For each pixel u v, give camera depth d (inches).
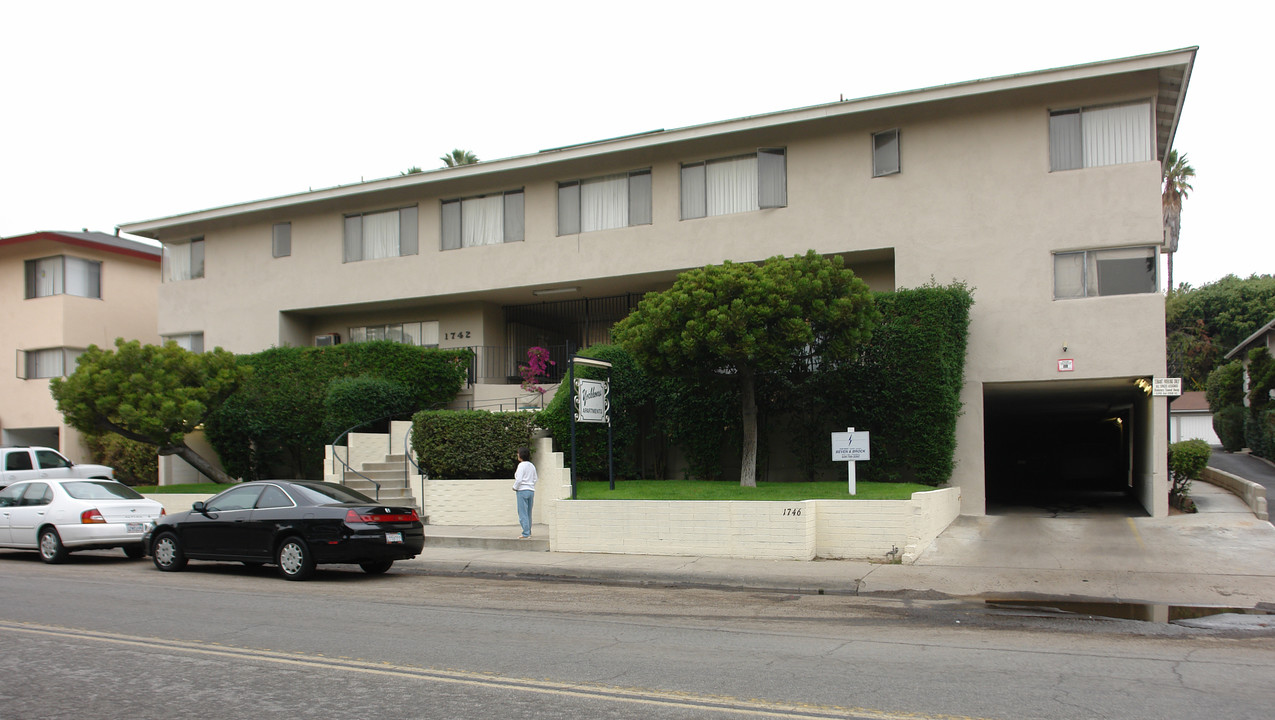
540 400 900.0
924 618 388.8
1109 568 496.1
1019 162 744.3
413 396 918.4
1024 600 430.9
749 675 277.1
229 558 533.3
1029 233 737.6
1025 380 732.0
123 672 285.9
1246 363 1481.3
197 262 1150.3
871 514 546.9
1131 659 301.4
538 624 369.4
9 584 496.7
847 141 804.0
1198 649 320.2
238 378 879.1
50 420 1190.3
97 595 451.8
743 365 630.5
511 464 732.7
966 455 740.7
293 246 1074.1
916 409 706.8
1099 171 719.1
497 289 952.3
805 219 813.2
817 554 557.3
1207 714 232.8
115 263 1279.5
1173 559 514.9
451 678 274.8
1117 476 1330.0
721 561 540.1
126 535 608.4
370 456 793.6
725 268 614.5
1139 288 709.9
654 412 821.2
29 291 1240.2
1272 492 896.3
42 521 607.8
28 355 1227.2
